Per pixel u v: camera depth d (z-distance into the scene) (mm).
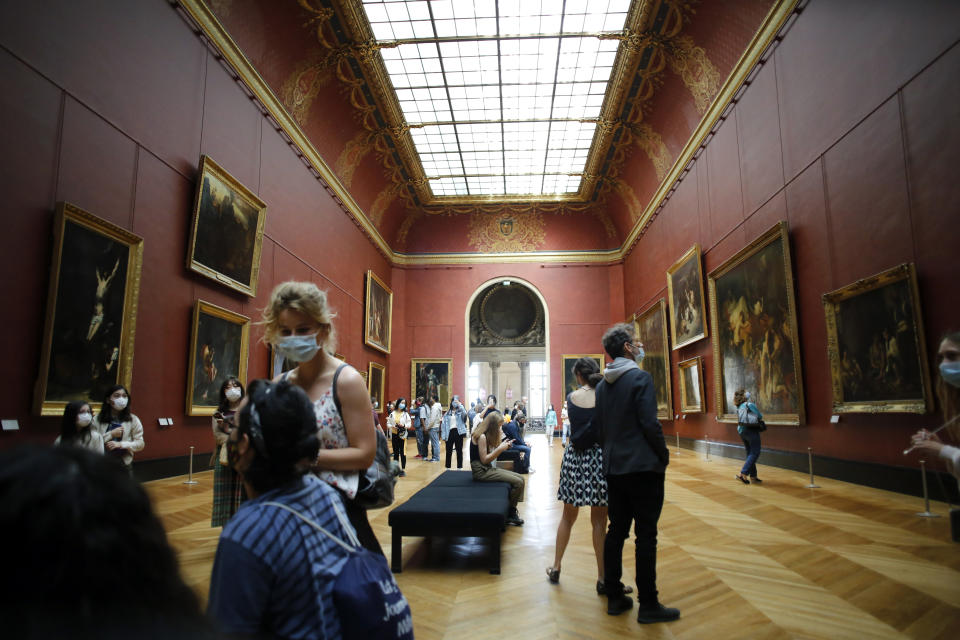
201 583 4449
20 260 6785
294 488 1688
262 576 1506
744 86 12609
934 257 7164
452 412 12609
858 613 3789
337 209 18797
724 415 14047
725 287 13797
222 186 11102
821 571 4711
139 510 814
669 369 18875
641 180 21531
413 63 16484
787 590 4285
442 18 14633
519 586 4617
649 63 15930
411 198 25562
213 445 11023
